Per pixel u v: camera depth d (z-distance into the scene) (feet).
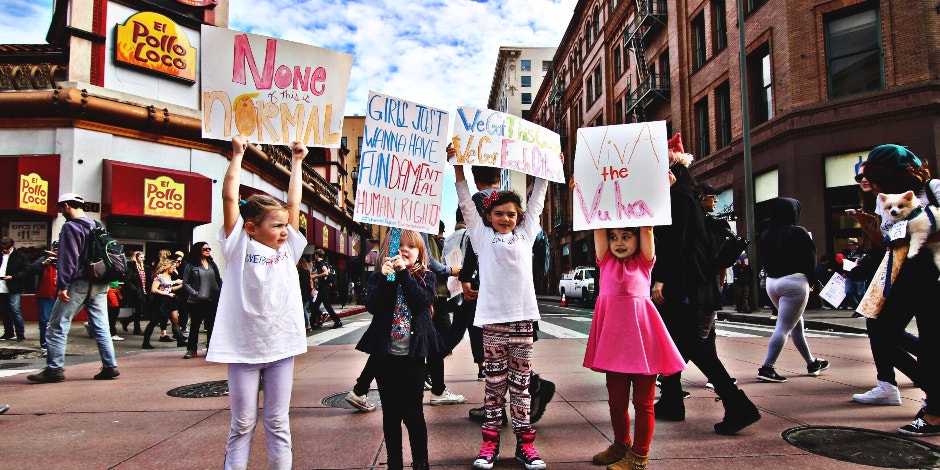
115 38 45.83
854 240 47.93
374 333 9.32
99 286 19.04
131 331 37.32
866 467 9.50
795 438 11.18
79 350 27.81
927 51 47.14
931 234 11.50
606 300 10.23
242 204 8.80
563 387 16.58
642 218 10.23
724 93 70.59
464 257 14.39
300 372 19.89
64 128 43.50
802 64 53.72
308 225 78.95
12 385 17.89
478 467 9.68
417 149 11.54
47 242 43.45
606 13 114.01
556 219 156.04
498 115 11.99
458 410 13.99
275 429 8.36
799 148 53.21
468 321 14.56
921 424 11.26
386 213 11.04
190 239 48.80
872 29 50.62
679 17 81.20
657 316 9.91
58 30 50.80
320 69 11.01
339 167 117.08
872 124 49.01
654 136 10.63
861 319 38.86
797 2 54.34
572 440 11.34
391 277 9.43
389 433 9.20
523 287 10.34
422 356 9.22
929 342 11.43
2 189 41.78
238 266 8.33
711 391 15.93
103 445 11.17
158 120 46.80
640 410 9.39
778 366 19.93
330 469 9.66
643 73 92.84
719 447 10.66
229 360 7.98
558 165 12.87
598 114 122.42
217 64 10.44
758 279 57.36
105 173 44.09
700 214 12.32
